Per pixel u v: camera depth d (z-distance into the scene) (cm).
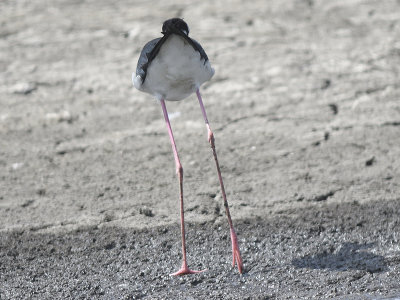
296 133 1102
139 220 881
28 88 1311
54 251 820
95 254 809
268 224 861
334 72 1333
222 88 1289
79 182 986
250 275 751
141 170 1012
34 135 1139
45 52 1473
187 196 933
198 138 1102
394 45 1455
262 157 1032
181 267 771
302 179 963
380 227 838
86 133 1141
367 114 1151
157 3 1762
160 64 758
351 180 954
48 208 920
